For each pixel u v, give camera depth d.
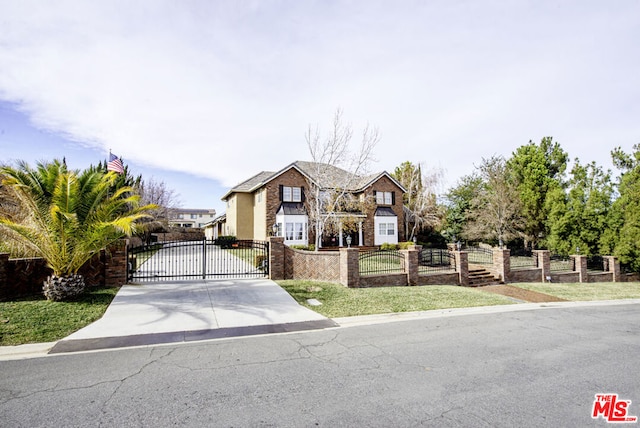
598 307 11.08
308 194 26.31
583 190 21.50
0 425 3.48
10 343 6.16
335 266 13.00
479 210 28.80
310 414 3.76
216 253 25.34
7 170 8.39
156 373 4.93
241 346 6.23
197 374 4.90
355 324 8.03
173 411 3.81
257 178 33.25
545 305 11.19
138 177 31.39
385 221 30.52
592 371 5.17
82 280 9.30
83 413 3.75
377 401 4.09
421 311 9.50
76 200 8.76
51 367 5.16
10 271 9.13
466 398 4.18
